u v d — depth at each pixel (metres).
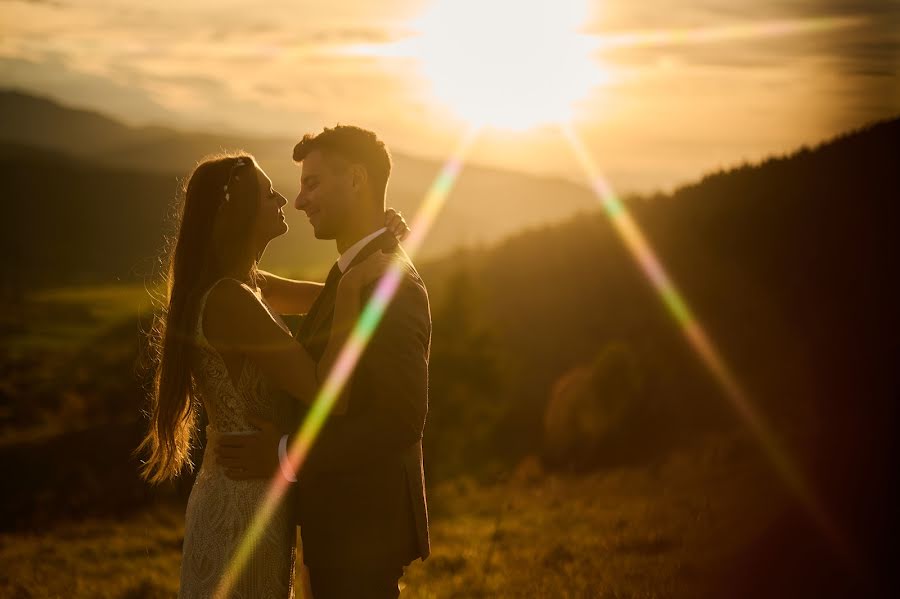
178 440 4.15
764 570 6.52
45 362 64.81
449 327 25.83
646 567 7.55
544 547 9.51
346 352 3.73
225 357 3.89
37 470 23.81
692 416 21.16
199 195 3.94
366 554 3.81
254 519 3.89
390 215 4.19
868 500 7.59
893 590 5.80
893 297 21.75
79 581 8.95
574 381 26.33
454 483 19.27
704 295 28.00
